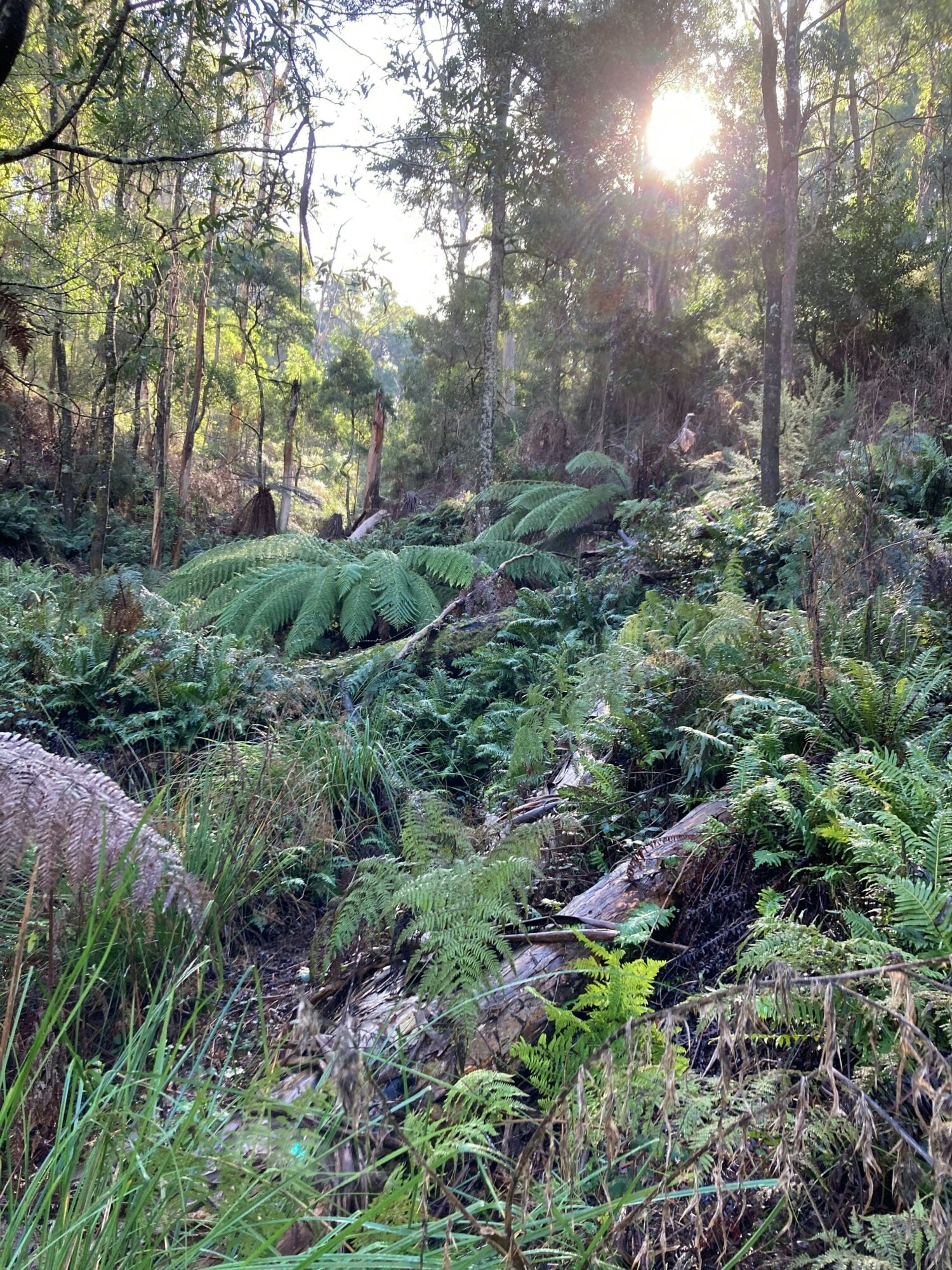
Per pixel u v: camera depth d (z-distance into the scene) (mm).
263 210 5070
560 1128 2008
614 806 3605
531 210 13633
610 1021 2070
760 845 2855
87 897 2604
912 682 3471
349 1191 1767
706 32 15055
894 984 1261
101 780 2379
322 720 5715
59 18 4418
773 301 7801
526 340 21641
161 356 10062
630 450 13961
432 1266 1484
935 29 16188
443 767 5570
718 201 16344
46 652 5926
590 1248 1508
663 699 4043
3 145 7875
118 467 17938
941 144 17703
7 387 6215
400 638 9352
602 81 13242
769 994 1877
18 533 14258
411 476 22531
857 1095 1267
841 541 4980
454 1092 1852
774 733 3295
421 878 2604
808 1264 1680
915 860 2367
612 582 7695
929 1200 1616
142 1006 2957
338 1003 2889
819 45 15117
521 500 11930
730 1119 1693
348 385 25844
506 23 10758
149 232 9281
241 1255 1563
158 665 5723
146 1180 1586
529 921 2898
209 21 4539
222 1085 2078
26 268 9164
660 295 18609
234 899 3707
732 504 8484
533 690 5168
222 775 4500
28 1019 2691
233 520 19656
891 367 12312
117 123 5371
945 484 6703
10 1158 1917
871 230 14461
